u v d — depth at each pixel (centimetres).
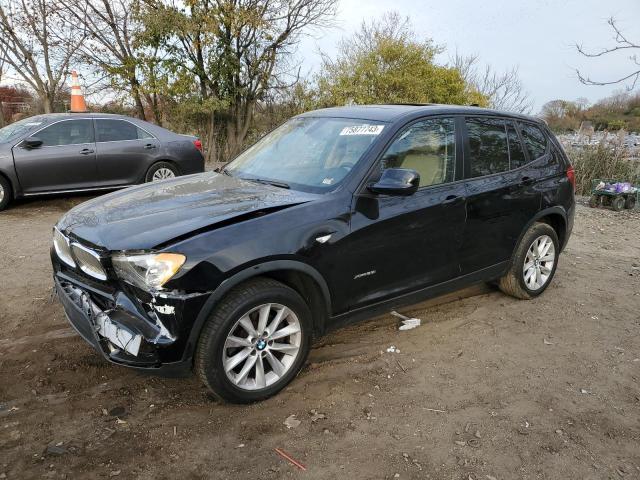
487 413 305
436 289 387
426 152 375
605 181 1016
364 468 257
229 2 1608
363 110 403
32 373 333
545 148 472
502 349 386
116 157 830
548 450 275
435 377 343
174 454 264
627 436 290
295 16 1764
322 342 388
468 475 254
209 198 331
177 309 265
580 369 361
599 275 564
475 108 428
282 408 304
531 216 446
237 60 1731
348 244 321
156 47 1609
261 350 301
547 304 473
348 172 338
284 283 322
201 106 1673
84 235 296
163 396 313
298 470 254
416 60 1731
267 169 390
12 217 752
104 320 283
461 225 386
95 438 274
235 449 268
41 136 786
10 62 1539
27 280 494
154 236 274
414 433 285
